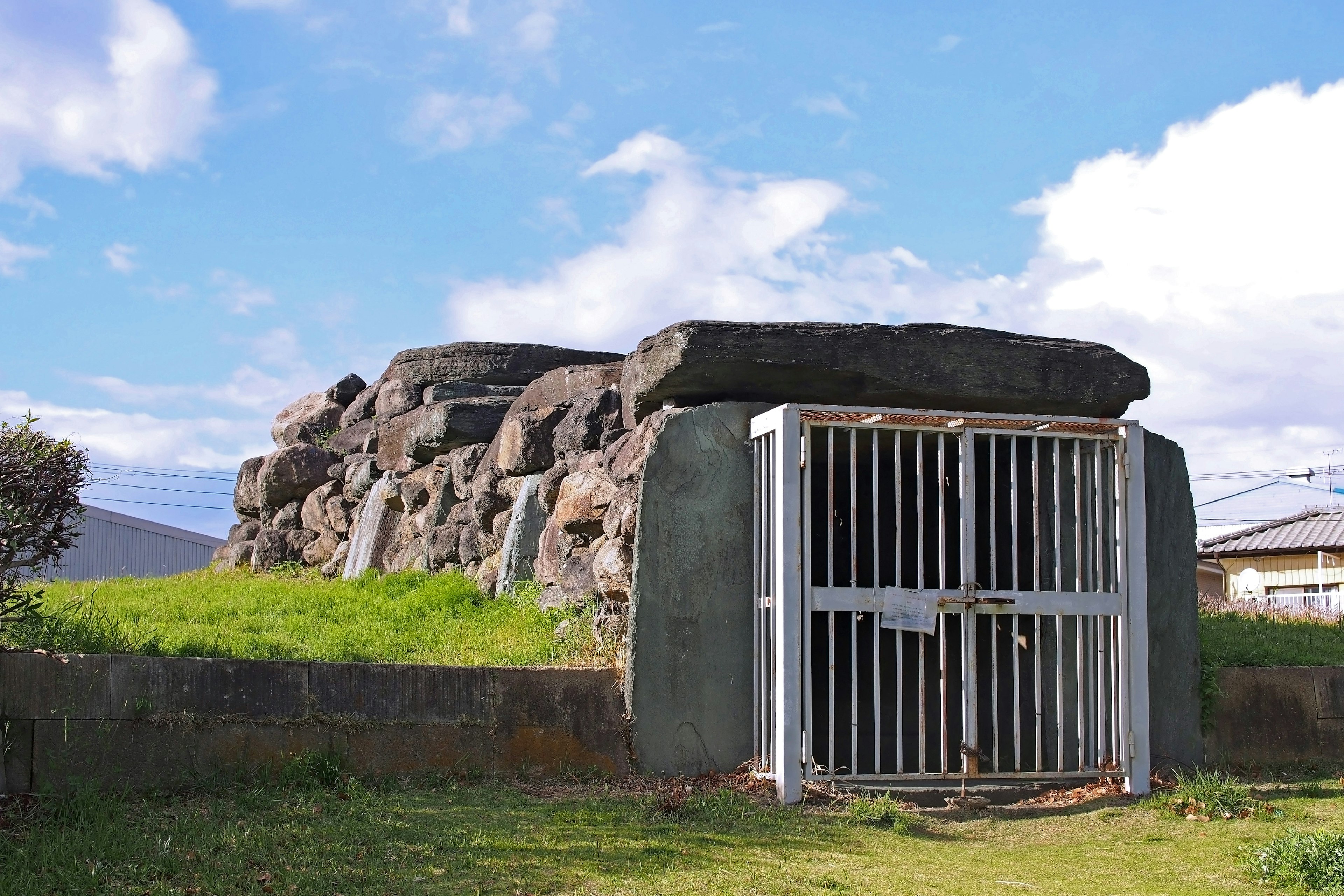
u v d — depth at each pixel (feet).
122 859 17.47
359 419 46.09
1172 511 27.40
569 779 23.68
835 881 18.03
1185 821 22.62
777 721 23.30
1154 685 26.63
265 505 46.29
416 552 38.01
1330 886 18.03
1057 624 24.73
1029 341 26.96
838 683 31.40
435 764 23.08
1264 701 27.78
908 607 24.04
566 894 16.99
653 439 25.43
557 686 24.17
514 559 32.07
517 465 33.09
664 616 24.80
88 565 76.13
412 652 27.20
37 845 17.87
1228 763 27.12
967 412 25.14
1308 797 24.44
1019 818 23.11
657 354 26.27
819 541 32.32
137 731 21.16
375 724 22.76
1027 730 28.14
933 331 26.30
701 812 21.75
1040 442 28.30
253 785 21.56
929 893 17.72
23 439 21.84
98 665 21.08
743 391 26.25
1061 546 26.73
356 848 18.45
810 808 22.66
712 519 25.35
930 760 30.50
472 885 17.08
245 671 22.12
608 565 26.58
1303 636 33.55
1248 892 18.15
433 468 38.14
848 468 31.94
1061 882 18.71
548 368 40.98
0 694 20.36
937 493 31.96
